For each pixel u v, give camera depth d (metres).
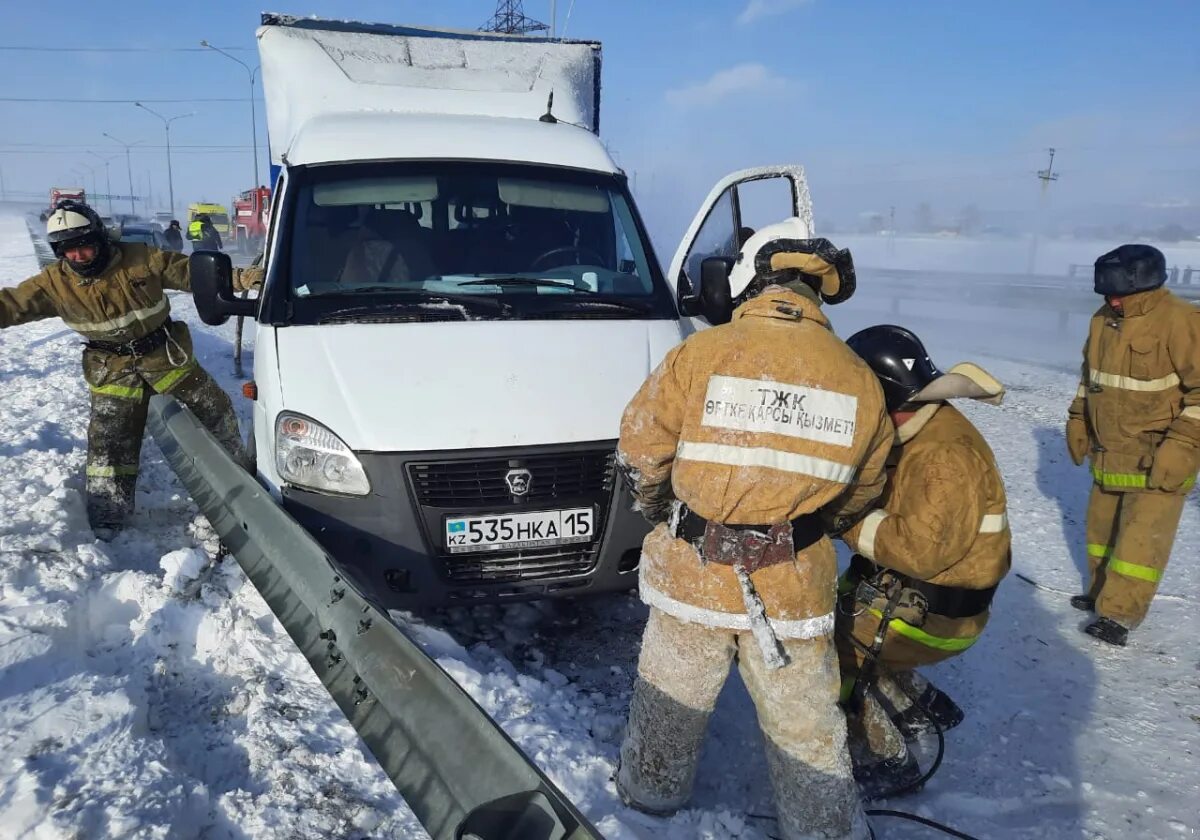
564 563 3.83
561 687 3.76
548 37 6.50
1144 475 4.40
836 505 2.74
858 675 3.22
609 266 4.78
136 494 5.54
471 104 5.58
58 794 2.54
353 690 2.60
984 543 3.03
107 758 2.75
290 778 2.78
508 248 4.67
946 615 3.12
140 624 3.77
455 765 2.09
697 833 2.77
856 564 3.34
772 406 2.42
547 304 4.30
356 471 3.59
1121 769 3.42
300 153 4.87
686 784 2.79
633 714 2.80
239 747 2.96
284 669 3.41
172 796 2.60
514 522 3.68
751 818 2.97
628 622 4.39
